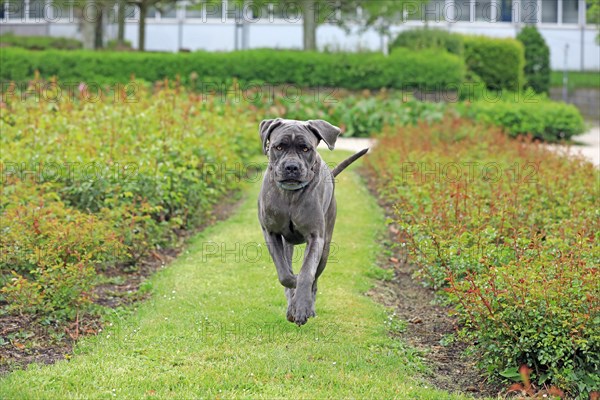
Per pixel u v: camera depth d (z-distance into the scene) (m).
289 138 5.82
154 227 8.91
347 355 5.99
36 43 27.06
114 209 8.50
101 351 5.93
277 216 5.97
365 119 18.86
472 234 7.48
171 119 11.69
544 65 27.59
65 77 22.55
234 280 7.88
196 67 22.45
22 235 7.27
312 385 5.42
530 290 5.63
